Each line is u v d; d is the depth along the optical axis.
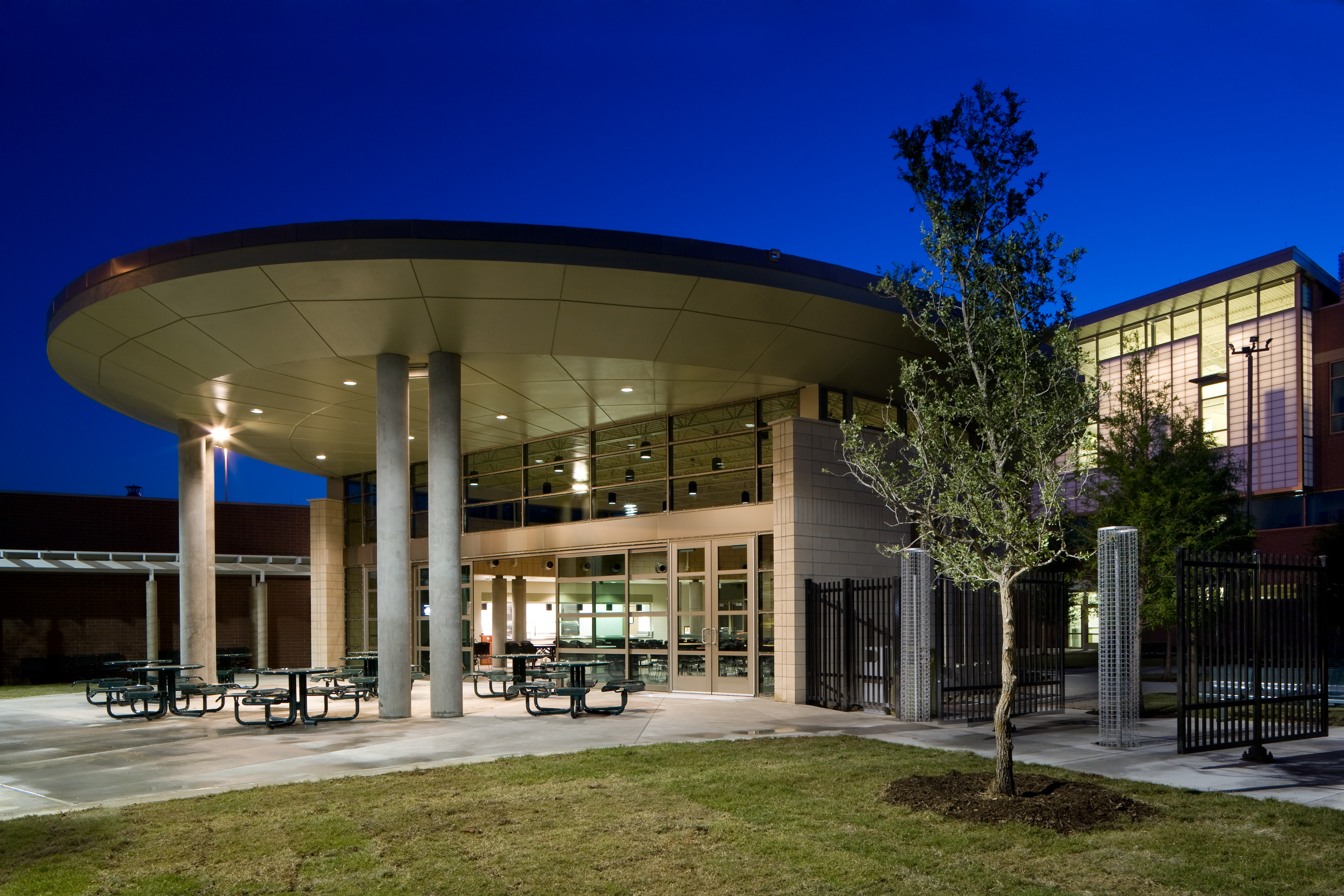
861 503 18.05
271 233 13.53
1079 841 6.84
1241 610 10.84
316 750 11.63
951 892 5.82
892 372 18.16
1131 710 11.80
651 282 14.33
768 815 7.72
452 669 15.45
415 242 13.43
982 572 8.62
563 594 21.72
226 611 33.00
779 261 14.73
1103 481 21.31
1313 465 40.91
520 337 15.38
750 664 17.94
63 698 20.45
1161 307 45.72
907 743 11.79
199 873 6.29
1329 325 41.22
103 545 32.41
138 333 16.02
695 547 19.17
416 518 25.67
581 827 7.42
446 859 6.56
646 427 20.69
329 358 16.28
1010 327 8.52
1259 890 5.80
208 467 22.42
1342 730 12.44
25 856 6.73
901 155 9.10
